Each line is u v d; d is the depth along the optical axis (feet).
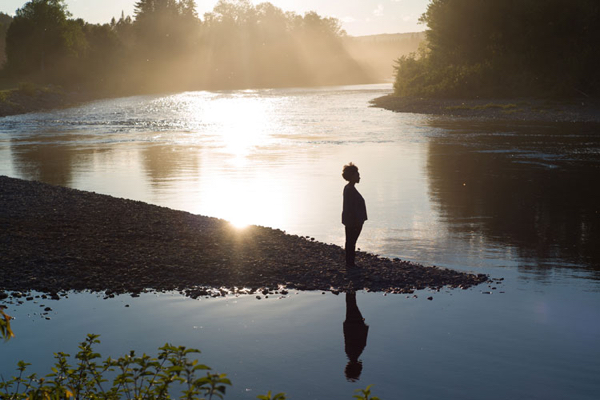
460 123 139.44
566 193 57.16
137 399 12.46
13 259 33.30
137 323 24.88
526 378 19.71
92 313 26.07
